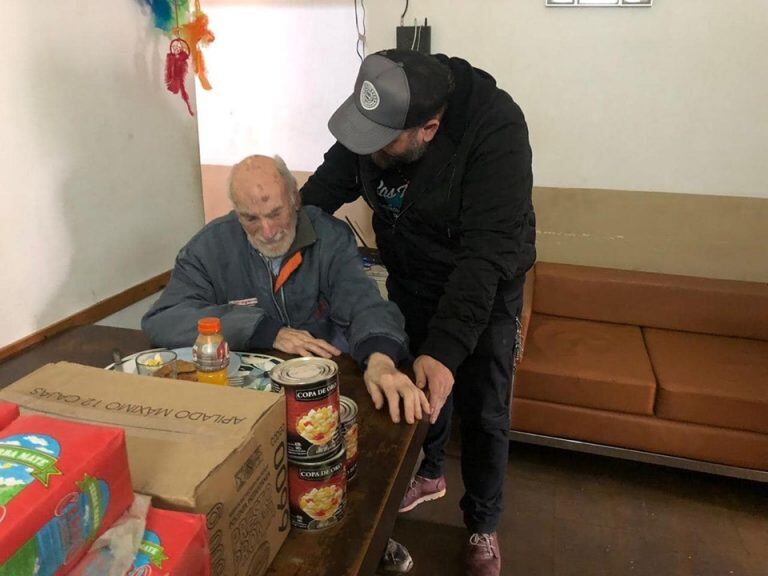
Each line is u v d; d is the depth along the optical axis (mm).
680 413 2100
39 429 533
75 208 1571
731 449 2070
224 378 1036
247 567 675
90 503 493
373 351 1193
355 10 2646
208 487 592
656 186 2557
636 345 2398
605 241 2672
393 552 1841
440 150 1426
